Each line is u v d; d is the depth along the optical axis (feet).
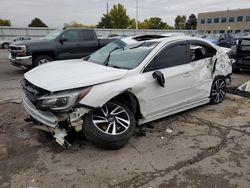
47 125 10.99
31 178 9.74
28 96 11.75
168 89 14.05
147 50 13.84
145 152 11.72
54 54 31.76
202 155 11.53
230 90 23.00
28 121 14.61
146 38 16.40
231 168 10.54
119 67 13.33
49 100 10.55
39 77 11.99
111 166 10.55
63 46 32.19
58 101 10.52
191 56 15.70
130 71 12.50
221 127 14.65
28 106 12.07
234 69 31.37
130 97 12.50
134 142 12.65
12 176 9.84
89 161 10.89
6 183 9.43
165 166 10.63
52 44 31.37
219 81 18.40
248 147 12.33
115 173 10.10
